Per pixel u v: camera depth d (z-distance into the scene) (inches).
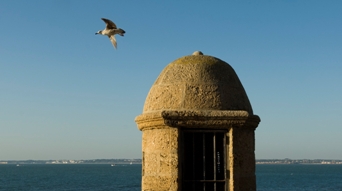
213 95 222.4
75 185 2972.4
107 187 2758.4
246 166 225.5
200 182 222.8
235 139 220.8
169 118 216.7
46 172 5949.8
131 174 5137.8
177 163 219.0
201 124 218.2
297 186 2824.8
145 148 234.5
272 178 3976.4
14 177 4259.4
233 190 217.2
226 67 236.2
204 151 223.6
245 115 217.3
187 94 222.5
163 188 220.1
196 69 228.8
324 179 3759.8
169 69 235.9
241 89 235.8
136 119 237.0
